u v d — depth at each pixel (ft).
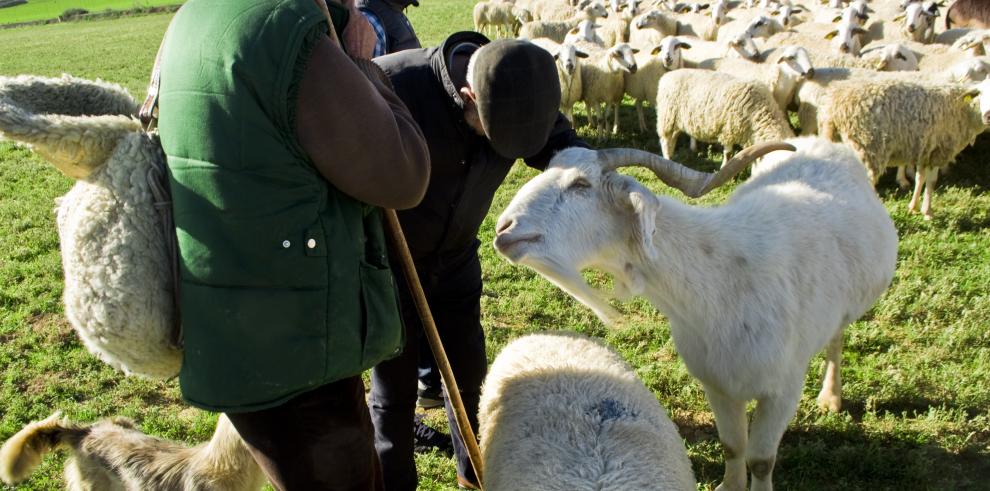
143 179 6.95
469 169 10.59
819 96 31.42
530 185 10.19
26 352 18.39
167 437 15.46
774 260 11.34
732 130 30.17
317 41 6.63
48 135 6.72
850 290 12.85
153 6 163.53
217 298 6.87
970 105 25.13
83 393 16.94
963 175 28.99
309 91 6.61
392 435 11.89
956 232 23.54
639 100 38.93
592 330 18.84
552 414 9.95
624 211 10.32
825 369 15.89
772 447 11.85
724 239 11.17
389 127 7.07
